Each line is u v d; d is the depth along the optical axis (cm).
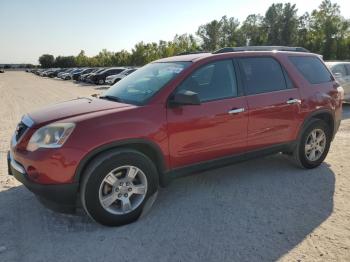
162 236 354
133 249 332
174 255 321
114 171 365
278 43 8425
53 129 349
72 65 13050
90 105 405
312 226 369
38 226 378
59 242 346
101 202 360
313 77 540
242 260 312
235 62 460
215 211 407
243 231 361
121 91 452
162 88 402
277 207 414
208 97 427
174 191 466
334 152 637
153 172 389
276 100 480
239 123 446
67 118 362
